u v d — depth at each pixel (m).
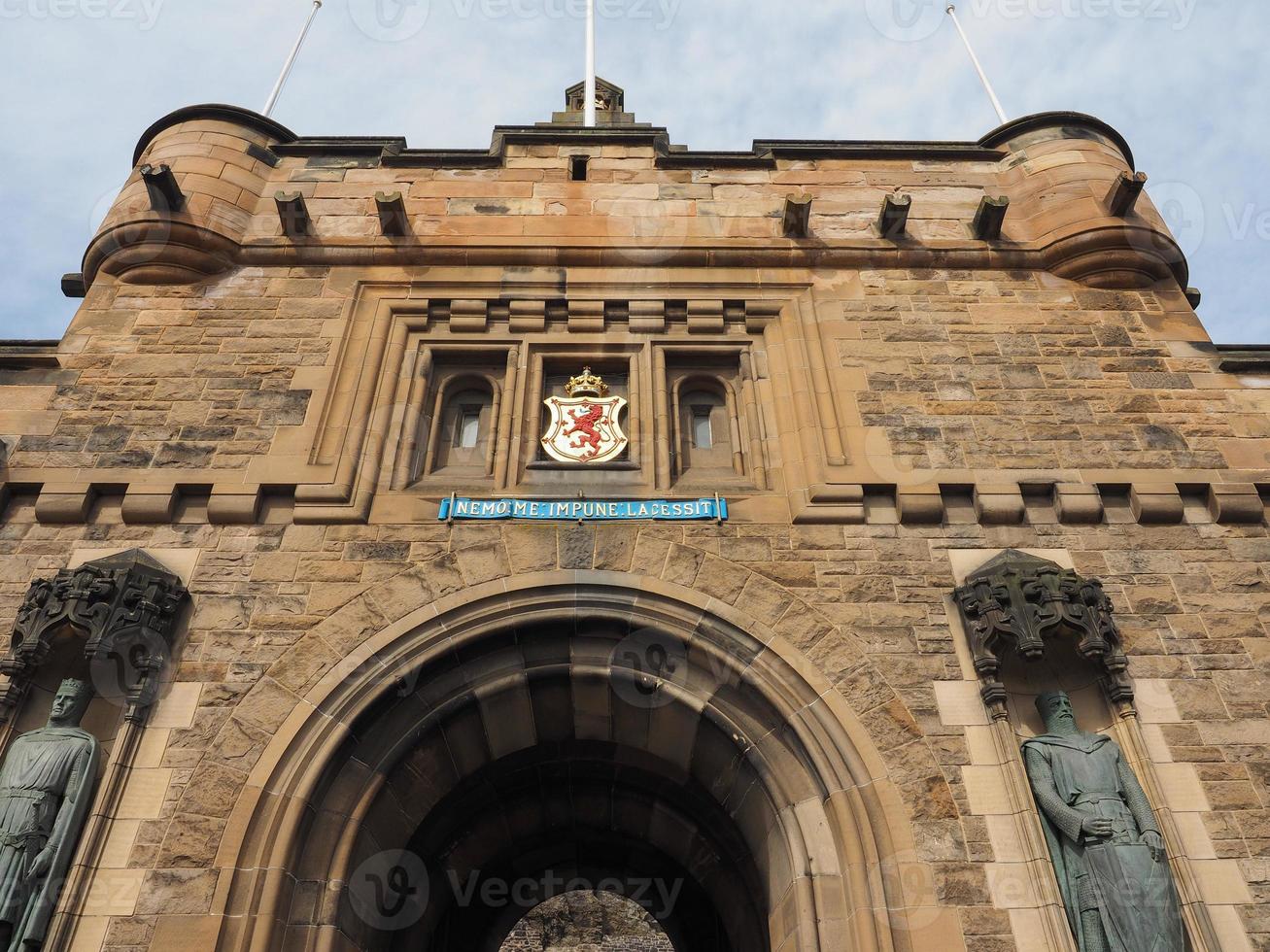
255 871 7.40
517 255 11.62
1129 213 11.77
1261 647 8.80
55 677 8.48
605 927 24.20
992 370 10.85
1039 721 8.53
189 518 9.41
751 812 8.91
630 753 10.15
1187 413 10.51
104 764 7.98
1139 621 8.94
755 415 10.59
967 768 8.05
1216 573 9.27
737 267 11.72
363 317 11.16
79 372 10.46
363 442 10.04
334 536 9.31
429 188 12.45
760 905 9.71
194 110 12.81
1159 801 7.79
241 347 10.77
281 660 8.48
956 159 13.18
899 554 9.36
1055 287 11.71
